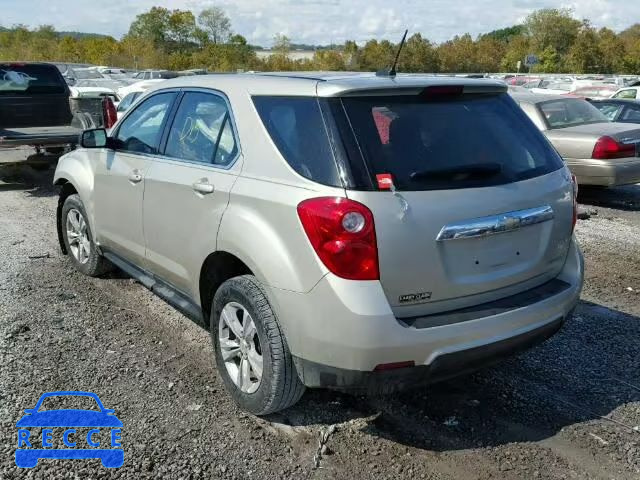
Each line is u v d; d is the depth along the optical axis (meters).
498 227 3.19
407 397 3.80
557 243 3.59
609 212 9.04
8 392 3.72
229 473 3.08
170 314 4.99
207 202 3.66
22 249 6.67
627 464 3.19
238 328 3.55
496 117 3.57
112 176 4.80
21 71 10.93
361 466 3.15
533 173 3.49
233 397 3.64
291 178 3.18
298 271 3.04
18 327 4.61
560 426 3.51
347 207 2.90
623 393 3.87
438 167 3.13
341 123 3.10
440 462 3.19
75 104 10.99
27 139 9.74
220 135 3.77
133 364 4.14
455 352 3.03
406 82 3.30
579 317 5.08
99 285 5.59
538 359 4.31
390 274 2.95
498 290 3.31
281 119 3.39
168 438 3.34
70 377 3.94
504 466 3.16
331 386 3.07
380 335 2.89
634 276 6.15
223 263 3.74
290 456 3.22
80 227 5.75
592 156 9.20
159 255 4.26
